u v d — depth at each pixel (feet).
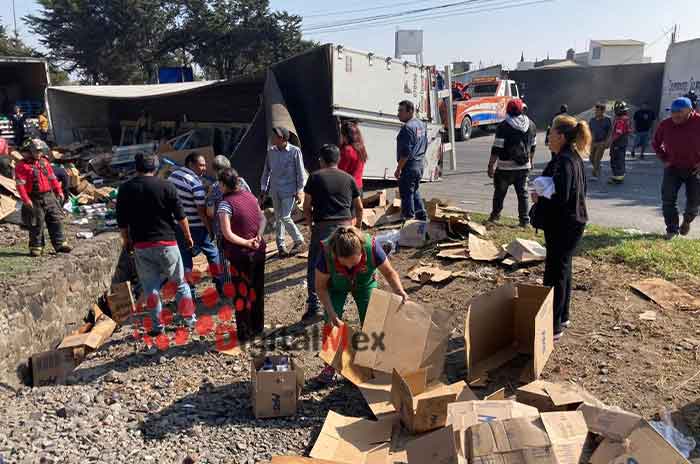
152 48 142.61
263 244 17.69
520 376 13.79
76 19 134.31
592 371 13.65
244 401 14.05
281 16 144.87
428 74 42.88
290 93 33.78
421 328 13.52
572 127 14.06
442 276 20.16
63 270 23.18
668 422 11.27
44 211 25.03
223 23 140.56
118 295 23.27
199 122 52.19
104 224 32.73
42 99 66.74
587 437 9.95
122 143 58.13
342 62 32.50
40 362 18.52
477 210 31.04
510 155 24.75
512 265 20.54
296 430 12.57
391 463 10.73
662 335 14.88
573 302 17.39
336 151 17.26
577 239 14.44
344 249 12.48
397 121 38.47
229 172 17.28
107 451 11.86
